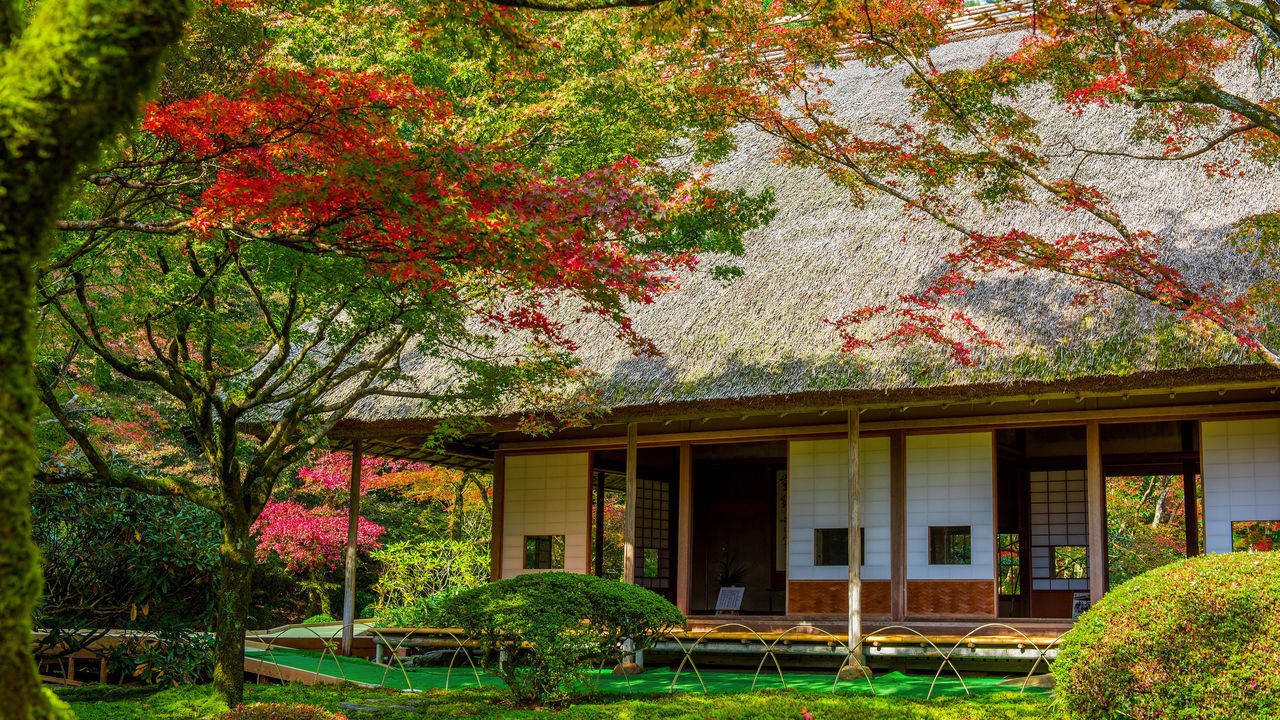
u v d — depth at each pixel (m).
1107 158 9.84
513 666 7.56
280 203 4.89
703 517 13.84
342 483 17.02
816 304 9.35
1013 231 6.87
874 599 9.84
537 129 7.25
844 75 13.38
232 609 7.15
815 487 10.31
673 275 10.60
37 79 1.86
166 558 8.59
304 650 11.39
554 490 11.51
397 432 10.62
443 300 6.43
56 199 1.93
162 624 8.73
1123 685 5.16
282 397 7.44
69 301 8.04
